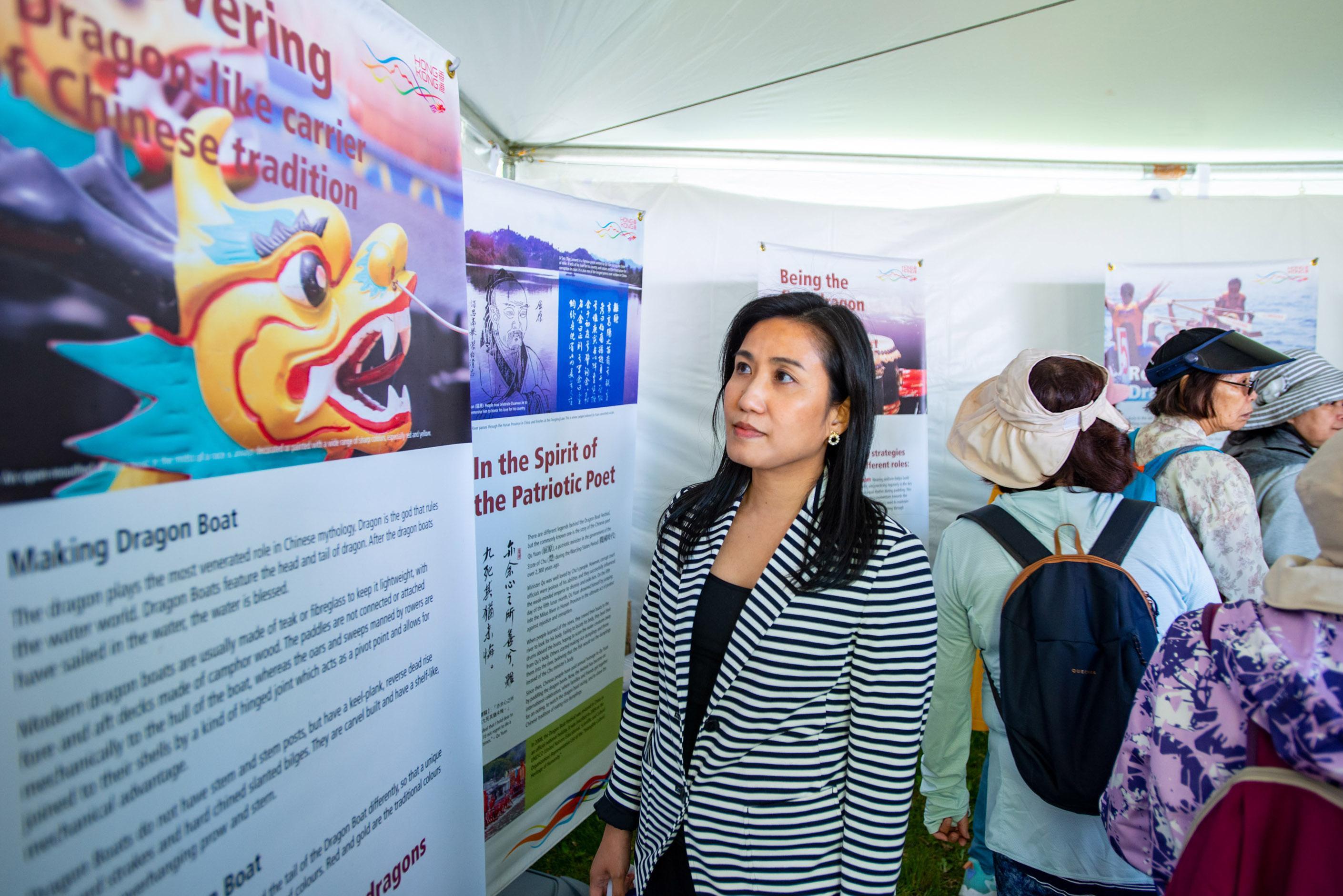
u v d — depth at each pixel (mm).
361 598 820
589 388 2064
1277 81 2766
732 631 1110
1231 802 677
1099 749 1192
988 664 1389
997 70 2629
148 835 550
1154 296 3461
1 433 452
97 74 513
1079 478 1413
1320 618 670
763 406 1060
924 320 3035
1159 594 1281
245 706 651
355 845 822
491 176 1701
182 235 581
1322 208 3740
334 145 757
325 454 754
